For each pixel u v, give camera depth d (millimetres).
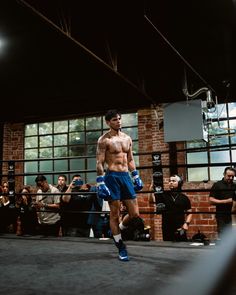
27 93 8273
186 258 3352
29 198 6371
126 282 2457
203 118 6961
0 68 7281
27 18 5395
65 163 8750
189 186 7273
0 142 9148
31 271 2891
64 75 7465
